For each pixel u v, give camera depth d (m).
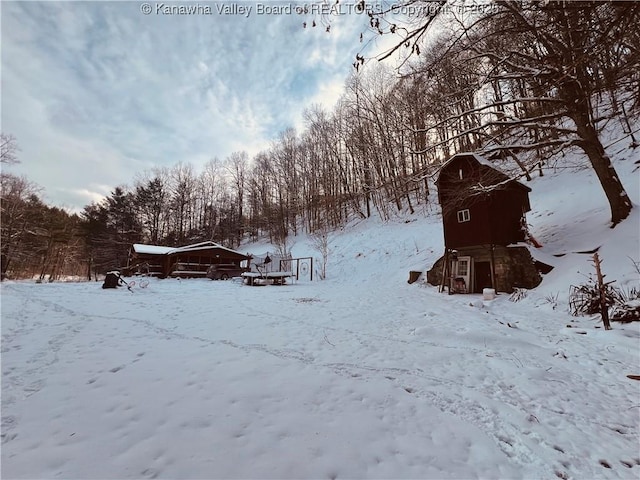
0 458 2.38
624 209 10.28
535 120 9.11
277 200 41.50
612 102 7.38
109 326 7.00
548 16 4.35
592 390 4.20
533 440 3.06
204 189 52.97
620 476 2.58
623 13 3.03
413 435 3.01
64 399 3.41
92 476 2.21
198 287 16.72
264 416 3.17
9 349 5.20
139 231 43.72
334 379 4.24
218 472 2.31
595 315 7.50
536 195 17.91
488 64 7.50
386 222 26.17
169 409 3.23
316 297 12.34
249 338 6.18
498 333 6.82
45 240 39.94
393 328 7.31
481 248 12.93
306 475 2.34
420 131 8.16
